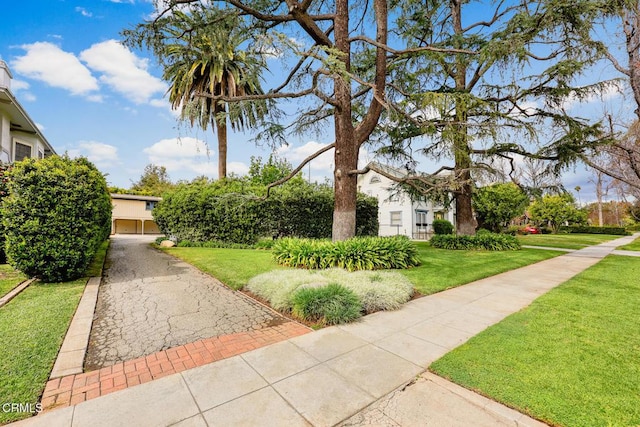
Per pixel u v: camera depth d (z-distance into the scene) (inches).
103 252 427.8
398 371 106.0
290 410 84.5
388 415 82.6
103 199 329.1
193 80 557.3
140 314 168.4
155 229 1179.9
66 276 231.8
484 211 772.6
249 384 97.8
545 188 433.4
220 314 170.7
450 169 421.7
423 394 92.4
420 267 306.5
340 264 281.9
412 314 169.5
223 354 120.6
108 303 187.2
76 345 125.0
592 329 140.6
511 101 389.1
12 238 210.2
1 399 87.5
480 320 158.6
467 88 448.1
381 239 318.7
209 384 97.9
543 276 281.0
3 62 403.5
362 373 104.7
